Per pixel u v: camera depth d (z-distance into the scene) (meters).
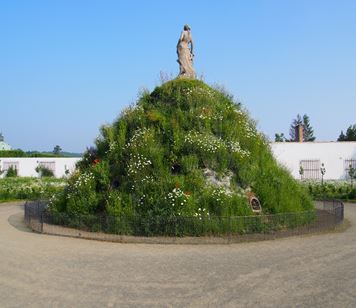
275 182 18.62
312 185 34.00
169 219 15.04
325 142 43.25
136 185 16.73
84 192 17.66
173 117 20.06
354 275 10.27
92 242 14.39
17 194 31.17
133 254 12.59
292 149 43.06
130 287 9.37
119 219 15.38
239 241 14.41
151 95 22.61
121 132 19.89
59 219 17.16
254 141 20.20
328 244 13.95
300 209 18.06
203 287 9.34
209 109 20.64
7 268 10.96
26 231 16.84
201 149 18.06
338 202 22.42
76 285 9.54
